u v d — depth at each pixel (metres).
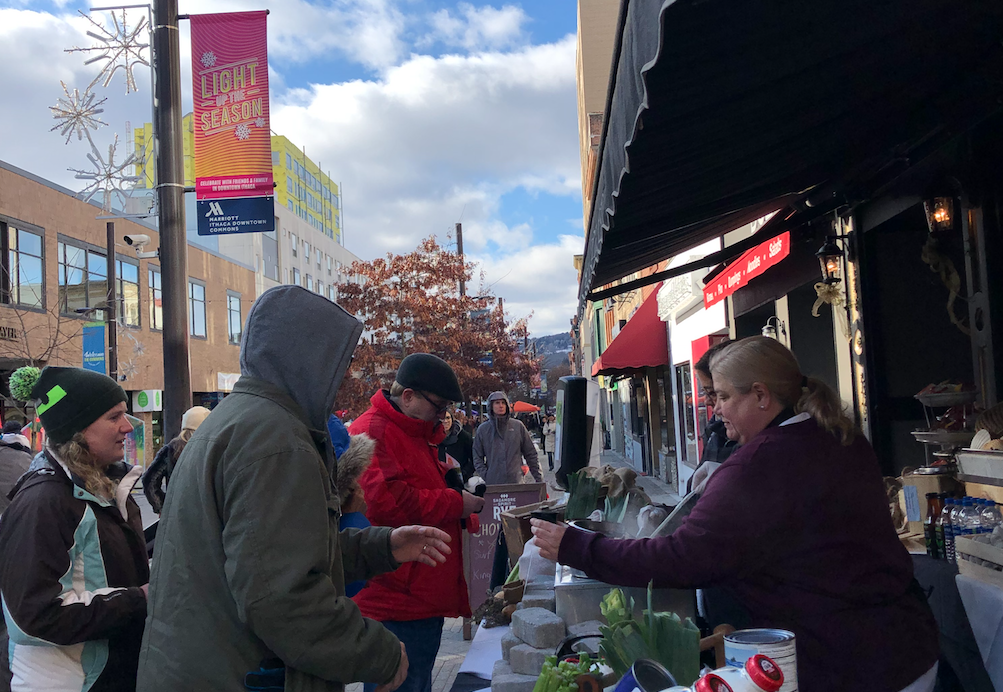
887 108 3.61
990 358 4.43
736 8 1.61
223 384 37.97
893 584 2.07
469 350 22.84
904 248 5.98
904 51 2.70
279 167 74.62
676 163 2.75
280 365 2.02
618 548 2.14
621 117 2.04
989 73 3.22
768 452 2.09
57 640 2.31
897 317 5.97
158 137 7.85
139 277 30.33
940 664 3.14
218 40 7.86
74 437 2.51
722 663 2.16
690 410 14.20
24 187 23.39
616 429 37.97
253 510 1.76
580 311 8.27
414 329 22.12
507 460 8.67
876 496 2.11
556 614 2.91
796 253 7.56
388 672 1.90
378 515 3.35
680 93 2.01
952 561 3.57
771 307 9.39
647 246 4.91
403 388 3.61
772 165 3.76
